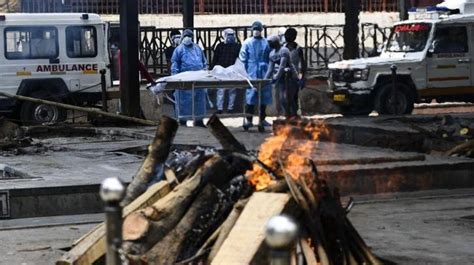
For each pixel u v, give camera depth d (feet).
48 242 67.05
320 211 49.32
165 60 197.77
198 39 197.26
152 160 54.85
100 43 164.66
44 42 161.79
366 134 111.96
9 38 159.74
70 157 104.32
